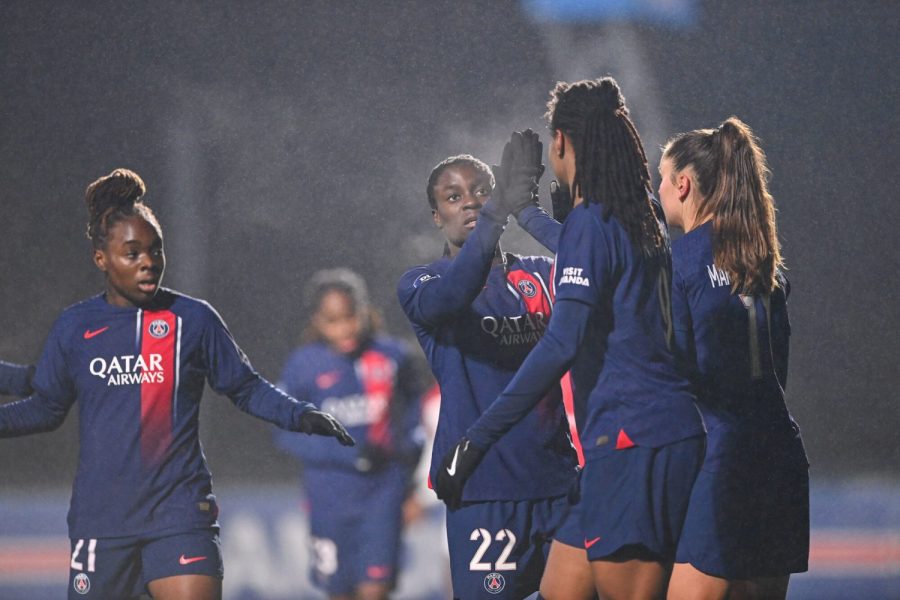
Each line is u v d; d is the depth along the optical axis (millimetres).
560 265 12094
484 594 14672
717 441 13422
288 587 27938
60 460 49344
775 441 13609
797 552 13703
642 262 12211
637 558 12102
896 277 54312
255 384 15320
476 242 13656
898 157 54562
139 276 14562
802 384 53781
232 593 27266
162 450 14500
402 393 22219
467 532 14703
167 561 14273
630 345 12055
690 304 13594
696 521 13375
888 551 31562
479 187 15344
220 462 50656
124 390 14508
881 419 53438
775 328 14125
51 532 37406
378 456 21844
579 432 12453
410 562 29688
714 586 13359
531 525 14750
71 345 14688
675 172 14344
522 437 14633
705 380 13508
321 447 21797
